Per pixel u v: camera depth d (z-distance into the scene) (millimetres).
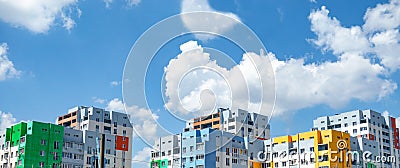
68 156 91562
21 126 90938
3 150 93312
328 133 98188
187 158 91875
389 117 121312
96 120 108875
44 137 89750
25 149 87375
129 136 113125
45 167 88312
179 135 94438
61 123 115688
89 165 94062
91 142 95625
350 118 116875
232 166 96188
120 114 112875
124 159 100750
